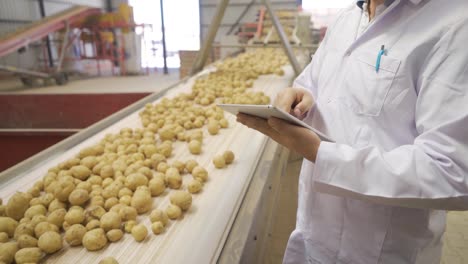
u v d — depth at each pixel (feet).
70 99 9.05
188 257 2.32
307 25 11.96
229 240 2.49
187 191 3.15
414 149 2.03
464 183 1.86
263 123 2.52
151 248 2.43
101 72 27.02
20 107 8.89
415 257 2.74
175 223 2.69
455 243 6.76
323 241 3.10
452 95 1.92
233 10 31.48
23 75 18.04
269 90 6.97
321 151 2.21
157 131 4.68
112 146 4.02
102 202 2.91
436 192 1.90
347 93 2.64
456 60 1.94
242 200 3.01
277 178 4.08
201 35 33.45
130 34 24.50
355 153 2.15
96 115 9.30
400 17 2.42
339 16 3.32
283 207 7.69
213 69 9.61
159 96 6.63
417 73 2.24
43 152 3.94
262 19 12.39
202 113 5.31
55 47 27.27
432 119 2.00
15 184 3.32
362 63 2.53
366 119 2.46
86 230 2.57
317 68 3.49
